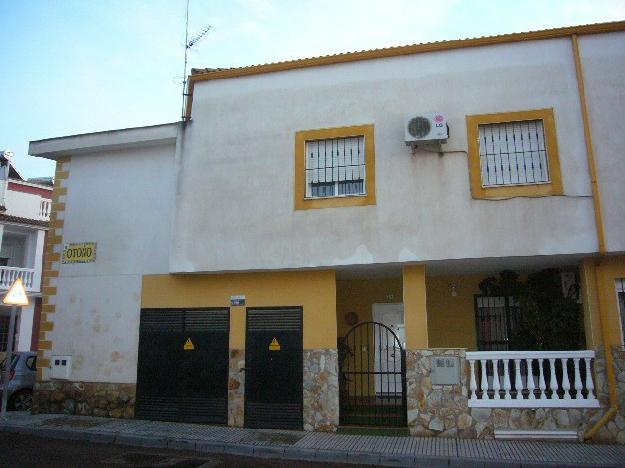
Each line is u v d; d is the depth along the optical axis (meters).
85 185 13.09
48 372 12.33
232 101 11.80
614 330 9.60
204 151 11.74
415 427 9.96
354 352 12.27
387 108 10.87
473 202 10.11
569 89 10.16
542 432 9.48
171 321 11.76
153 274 12.09
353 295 13.42
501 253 9.82
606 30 10.20
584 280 9.98
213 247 11.24
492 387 10.73
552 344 10.73
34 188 26.19
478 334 12.29
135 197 12.63
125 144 12.60
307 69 11.48
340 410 10.79
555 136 10.02
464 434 9.74
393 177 10.54
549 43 10.41
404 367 10.52
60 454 8.85
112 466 8.09
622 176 9.67
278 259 10.84
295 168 11.12
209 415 11.15
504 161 10.27
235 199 11.33
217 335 11.43
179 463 8.35
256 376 11.04
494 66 10.52
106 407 11.80
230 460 8.66
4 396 11.55
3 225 23.98
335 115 11.12
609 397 9.41
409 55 10.98
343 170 11.02
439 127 10.10
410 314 10.38
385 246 10.33
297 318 11.05
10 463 8.12
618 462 7.96
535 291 11.24
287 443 9.38
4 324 23.95
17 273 23.67
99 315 12.29
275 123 11.45
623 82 10.00
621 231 9.48
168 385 11.52
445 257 10.02
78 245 12.78
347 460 8.66
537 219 9.82
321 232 10.72
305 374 10.80
